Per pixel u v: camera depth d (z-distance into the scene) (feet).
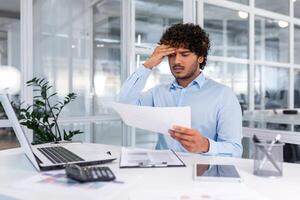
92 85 12.42
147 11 12.78
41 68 11.05
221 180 2.98
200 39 5.34
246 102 9.62
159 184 2.89
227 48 10.16
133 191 2.68
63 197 2.56
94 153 3.99
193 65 5.40
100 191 2.69
